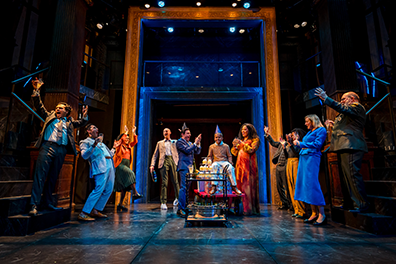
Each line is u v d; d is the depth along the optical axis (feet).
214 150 13.41
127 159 14.85
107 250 5.79
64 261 4.98
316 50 22.02
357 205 8.51
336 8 12.08
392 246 6.18
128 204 18.07
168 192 26.20
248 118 24.08
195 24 23.15
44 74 15.20
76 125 10.32
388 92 11.45
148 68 23.47
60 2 13.05
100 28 21.79
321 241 6.70
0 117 13.65
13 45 16.85
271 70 21.61
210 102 22.94
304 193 9.58
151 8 22.72
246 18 22.58
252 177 12.32
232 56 24.97
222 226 8.89
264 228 8.52
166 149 15.14
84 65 21.16
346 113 8.70
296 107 22.08
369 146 12.21
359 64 18.21
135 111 21.03
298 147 10.49
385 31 17.74
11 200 7.62
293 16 21.47
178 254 5.47
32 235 7.37
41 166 8.48
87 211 10.23
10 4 16.94
